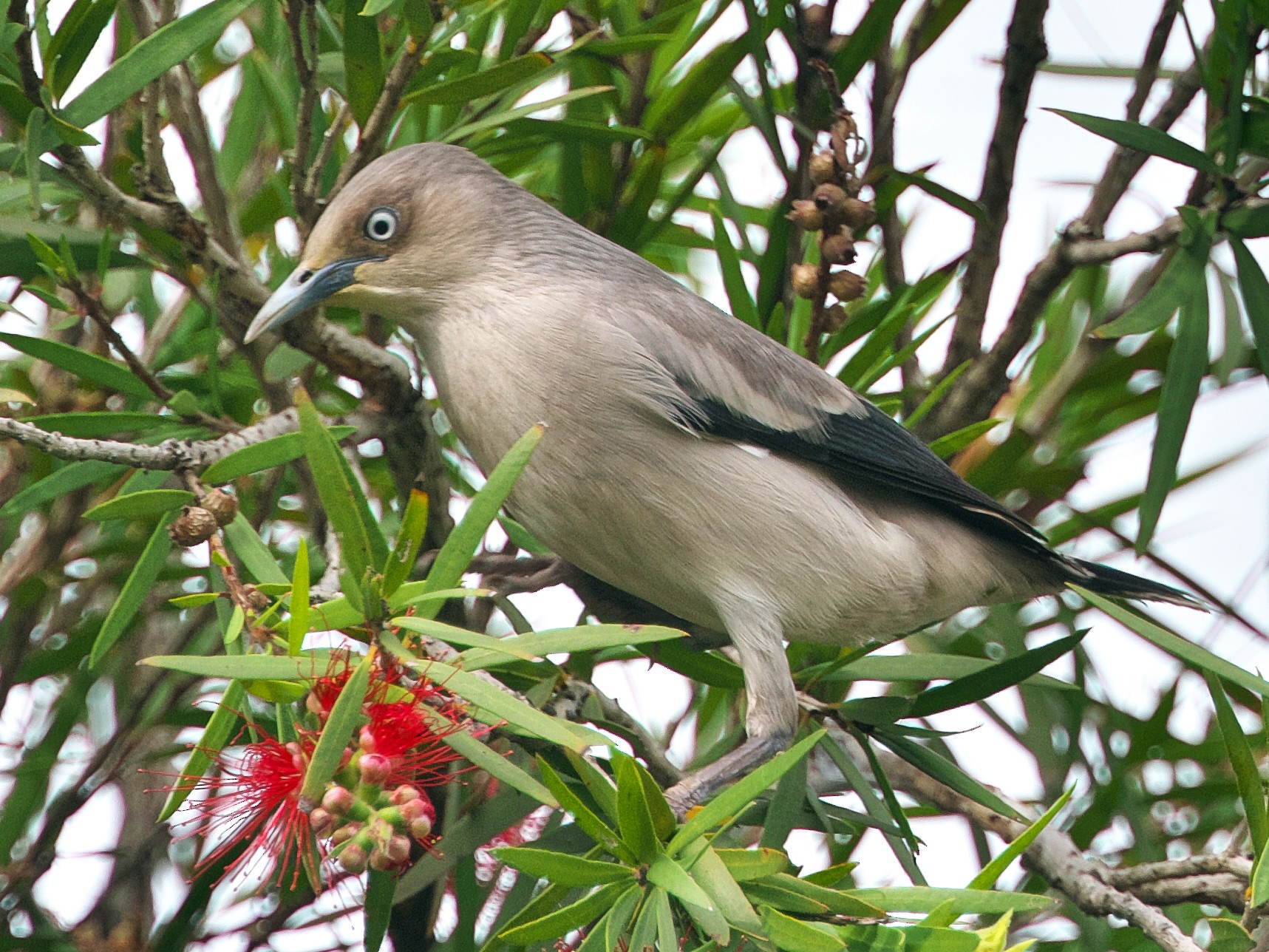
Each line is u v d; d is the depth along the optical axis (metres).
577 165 8.69
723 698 9.27
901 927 4.86
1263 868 5.27
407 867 6.52
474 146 8.55
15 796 8.23
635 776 4.76
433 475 7.90
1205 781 8.91
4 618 8.62
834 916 5.17
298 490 9.18
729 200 8.59
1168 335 9.57
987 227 8.70
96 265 7.45
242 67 9.35
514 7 7.54
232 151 9.27
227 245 7.50
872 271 9.77
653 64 8.60
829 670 7.74
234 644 5.21
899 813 7.21
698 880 4.90
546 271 7.77
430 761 5.08
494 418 7.58
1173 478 7.39
